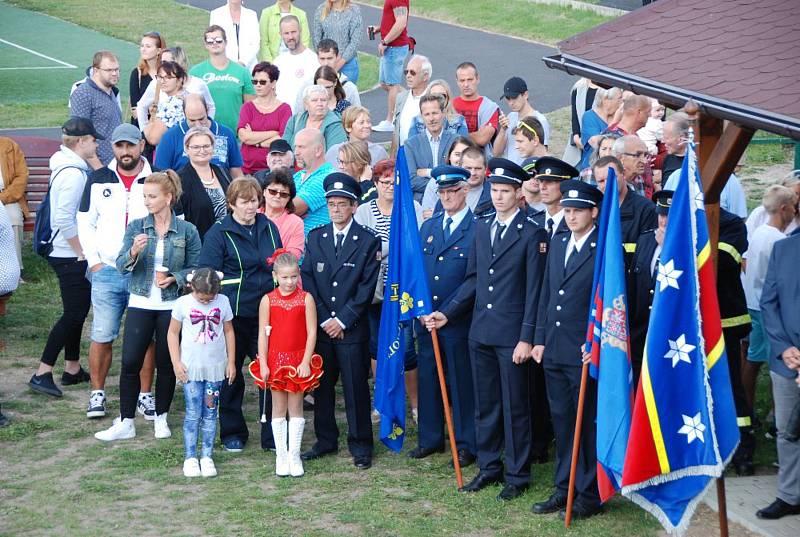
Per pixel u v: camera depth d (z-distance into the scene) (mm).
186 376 10922
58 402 12883
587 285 9969
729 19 10211
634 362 10250
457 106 15609
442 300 11172
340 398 13312
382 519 9898
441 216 11398
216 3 46344
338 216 11133
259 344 11023
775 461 11234
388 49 22656
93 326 12227
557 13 36562
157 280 11516
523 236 10500
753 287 11836
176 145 13531
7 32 41875
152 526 9766
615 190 9492
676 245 8844
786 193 11758
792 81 8812
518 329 10414
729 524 9867
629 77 9641
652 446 8891
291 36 17844
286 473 10953
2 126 27938
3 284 12289
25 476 10820
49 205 12898
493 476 10695
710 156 9414
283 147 13508
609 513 10109
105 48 39188
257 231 11578
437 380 11391
